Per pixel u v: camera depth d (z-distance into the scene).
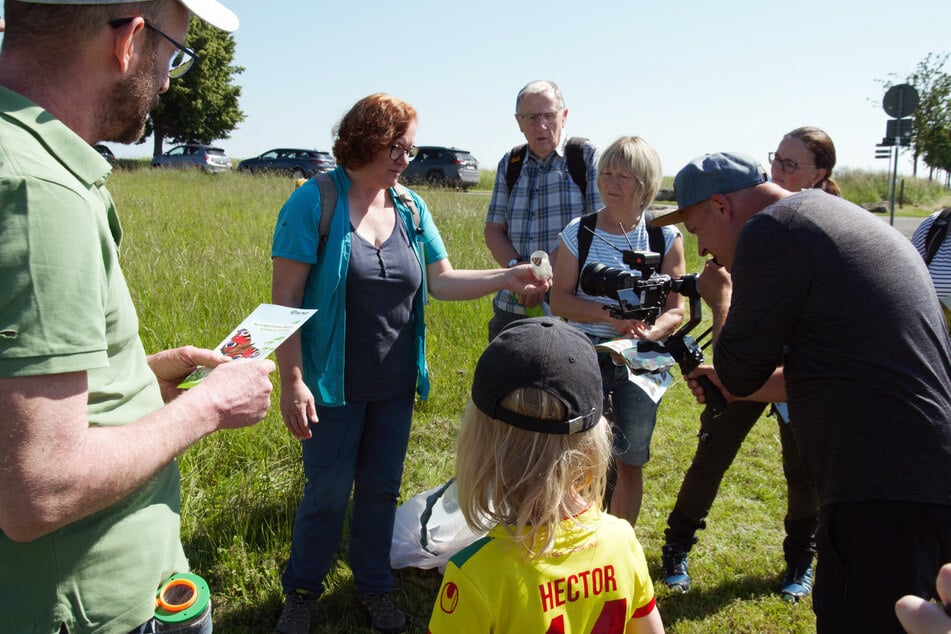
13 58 1.34
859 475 1.85
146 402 1.51
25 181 1.17
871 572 1.85
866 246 1.91
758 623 3.12
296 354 2.61
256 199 14.33
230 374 1.55
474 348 5.86
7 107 1.25
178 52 1.54
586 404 1.51
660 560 3.55
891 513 1.83
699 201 2.33
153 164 28.48
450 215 12.67
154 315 5.26
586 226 3.33
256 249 7.78
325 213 2.63
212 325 5.39
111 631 1.44
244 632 2.84
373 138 2.58
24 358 1.15
